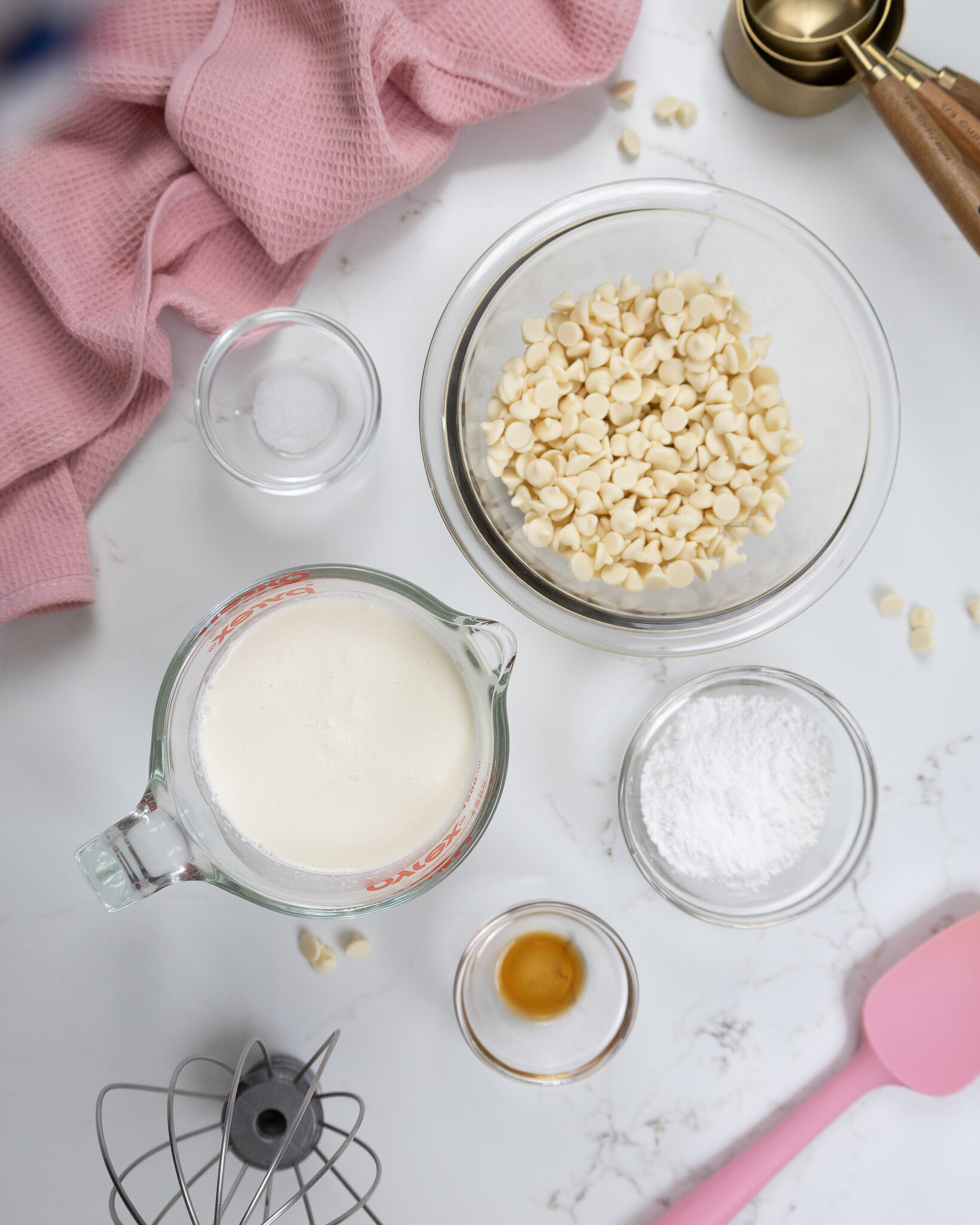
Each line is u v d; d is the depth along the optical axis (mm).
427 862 487
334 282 539
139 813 461
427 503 541
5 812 545
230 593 542
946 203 495
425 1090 557
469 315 523
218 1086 554
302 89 491
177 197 500
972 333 547
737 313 509
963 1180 565
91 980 551
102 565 539
